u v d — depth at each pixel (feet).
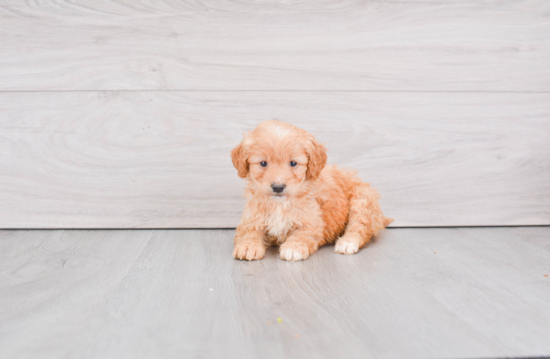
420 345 3.56
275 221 6.39
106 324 3.96
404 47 7.84
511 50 7.93
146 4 7.57
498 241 7.14
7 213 7.82
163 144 7.82
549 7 7.89
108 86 7.70
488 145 8.06
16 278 5.27
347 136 7.93
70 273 5.47
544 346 3.56
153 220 7.98
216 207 7.99
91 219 7.93
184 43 7.68
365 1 7.72
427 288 4.91
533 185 8.15
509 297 4.65
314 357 3.36
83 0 7.52
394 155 8.00
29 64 7.59
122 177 7.86
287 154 6.02
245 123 7.87
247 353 3.42
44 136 7.72
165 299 4.57
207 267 5.72
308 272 5.49
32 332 3.80
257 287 4.93
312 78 7.82
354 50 7.80
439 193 8.12
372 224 7.01
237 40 7.72
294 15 7.72
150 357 3.37
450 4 7.80
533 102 8.04
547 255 6.29
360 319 4.06
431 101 7.95
